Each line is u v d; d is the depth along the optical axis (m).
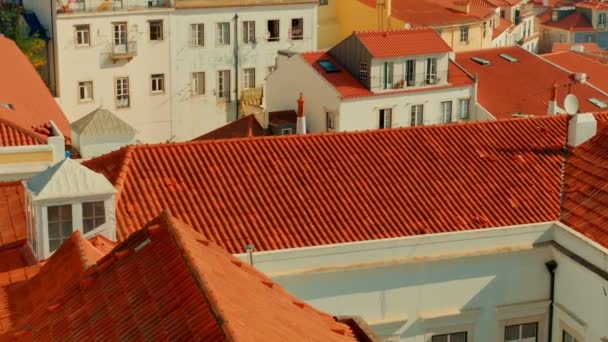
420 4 132.00
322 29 126.19
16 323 31.09
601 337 42.06
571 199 46.50
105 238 38.53
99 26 107.19
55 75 107.12
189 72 112.12
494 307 44.38
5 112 54.56
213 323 24.56
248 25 113.88
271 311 28.47
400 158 47.06
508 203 45.81
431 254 43.28
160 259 28.89
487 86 101.19
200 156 45.44
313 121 95.44
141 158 45.06
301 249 41.66
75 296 29.69
